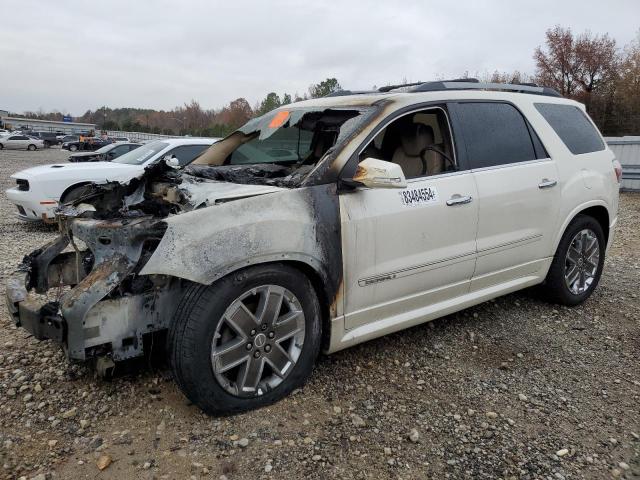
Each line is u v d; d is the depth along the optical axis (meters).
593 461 2.66
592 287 4.85
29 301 2.93
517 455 2.69
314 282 3.18
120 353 2.77
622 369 3.65
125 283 2.80
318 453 2.64
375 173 3.00
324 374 3.41
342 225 3.13
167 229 2.64
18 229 8.49
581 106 4.93
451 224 3.61
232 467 2.52
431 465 2.60
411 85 4.05
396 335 4.06
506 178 3.95
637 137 14.60
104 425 2.82
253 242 2.79
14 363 3.47
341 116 3.70
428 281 3.58
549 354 3.85
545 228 4.27
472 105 3.94
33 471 2.46
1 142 46.12
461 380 3.42
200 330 2.69
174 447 2.64
